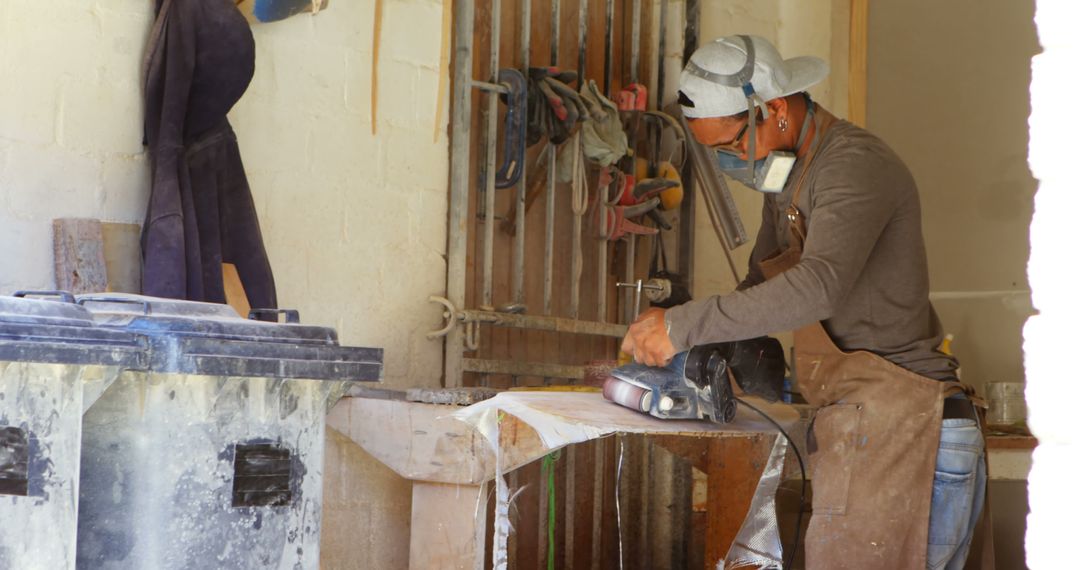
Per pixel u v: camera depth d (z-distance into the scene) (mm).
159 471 2178
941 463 2504
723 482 3627
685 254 4852
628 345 2578
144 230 3107
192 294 3062
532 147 4465
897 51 5391
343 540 3631
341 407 3084
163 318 2219
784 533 4453
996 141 5066
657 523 4578
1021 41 5020
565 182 4426
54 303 2078
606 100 4410
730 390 2574
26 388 1991
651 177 4688
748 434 2709
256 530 2291
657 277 3117
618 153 4391
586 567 4398
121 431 2156
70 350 2006
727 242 4633
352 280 3736
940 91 5250
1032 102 1538
